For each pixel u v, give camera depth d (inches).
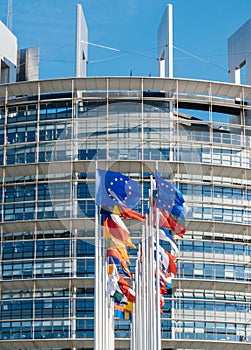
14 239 4397.1
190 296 4313.5
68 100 4505.4
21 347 4207.7
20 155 4471.0
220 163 4488.2
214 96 4601.4
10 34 4886.8
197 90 4549.7
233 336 4308.6
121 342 4170.8
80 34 4648.1
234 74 4877.0
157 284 2411.4
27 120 4537.4
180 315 4271.7
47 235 4375.0
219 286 4320.9
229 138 4564.5
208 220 4372.5
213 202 4402.1
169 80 4471.0
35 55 5196.9
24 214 4384.8
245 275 4421.8
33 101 4500.5
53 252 4343.0
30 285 4271.7
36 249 4357.8
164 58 4751.5
